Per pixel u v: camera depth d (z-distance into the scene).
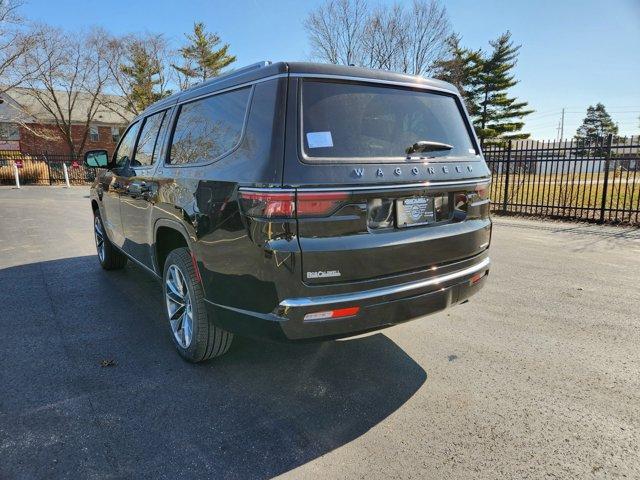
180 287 3.21
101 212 5.39
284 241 2.23
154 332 3.75
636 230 8.41
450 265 2.80
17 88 35.56
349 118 2.53
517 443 2.31
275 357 3.29
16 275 5.44
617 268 5.64
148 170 3.72
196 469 2.13
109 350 3.40
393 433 2.41
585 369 3.08
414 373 3.05
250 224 2.30
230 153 2.58
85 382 2.93
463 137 3.18
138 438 2.36
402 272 2.54
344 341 3.57
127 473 2.10
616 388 2.83
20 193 17.08
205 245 2.66
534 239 7.61
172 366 3.15
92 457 2.21
